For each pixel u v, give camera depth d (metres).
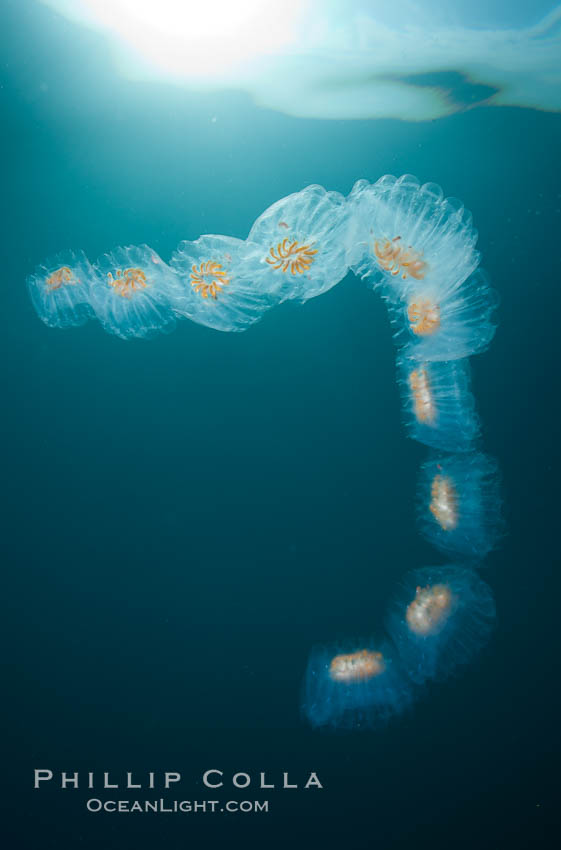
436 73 1.73
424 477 1.63
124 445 1.74
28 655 1.58
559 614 1.54
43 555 1.66
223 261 1.59
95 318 1.78
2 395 1.78
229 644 1.58
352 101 1.77
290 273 1.58
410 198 1.56
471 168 1.77
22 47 1.68
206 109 1.77
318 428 1.73
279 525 1.67
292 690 1.54
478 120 1.78
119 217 1.79
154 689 1.55
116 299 1.67
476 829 1.43
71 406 1.77
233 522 1.68
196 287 1.61
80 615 1.61
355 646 1.56
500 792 1.45
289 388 1.75
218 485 1.71
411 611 1.57
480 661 1.52
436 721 1.50
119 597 1.63
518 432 1.63
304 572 1.63
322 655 1.56
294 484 1.69
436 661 1.53
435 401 1.62
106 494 1.71
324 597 1.61
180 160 1.81
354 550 1.64
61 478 1.72
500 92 1.75
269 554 1.65
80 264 1.68
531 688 1.50
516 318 1.69
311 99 1.76
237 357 1.77
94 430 1.76
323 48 1.70
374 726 1.50
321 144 1.80
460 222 1.57
